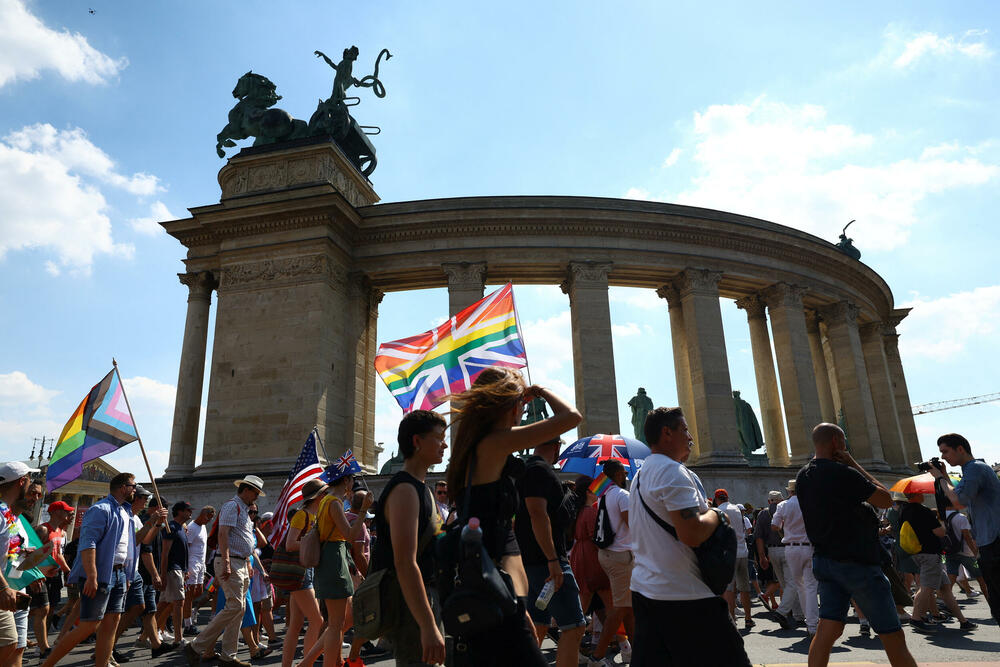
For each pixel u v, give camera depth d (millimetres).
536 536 6871
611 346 34969
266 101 39125
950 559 14469
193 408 34500
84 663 12203
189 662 10516
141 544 12609
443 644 3924
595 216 36438
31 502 9656
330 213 34188
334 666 8164
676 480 5055
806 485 6703
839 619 6352
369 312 38188
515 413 4742
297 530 9594
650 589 5074
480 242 36219
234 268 34875
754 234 38688
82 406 11906
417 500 4426
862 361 42719
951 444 8812
